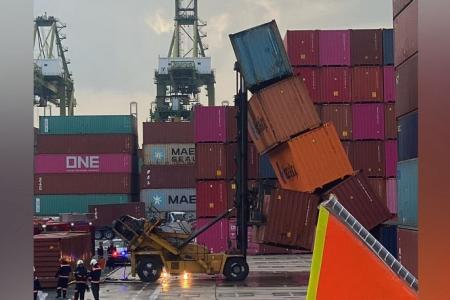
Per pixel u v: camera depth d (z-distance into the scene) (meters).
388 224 35.50
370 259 5.76
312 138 31.47
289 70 32.09
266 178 45.50
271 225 31.11
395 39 31.22
